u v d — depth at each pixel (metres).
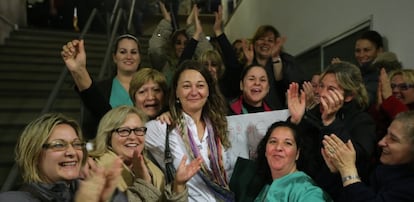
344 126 1.83
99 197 1.32
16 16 7.38
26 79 5.32
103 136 1.73
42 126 1.40
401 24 2.76
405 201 1.48
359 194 1.56
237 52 3.69
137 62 2.68
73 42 2.16
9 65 5.72
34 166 1.38
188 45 3.14
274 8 6.62
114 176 1.35
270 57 3.10
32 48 6.36
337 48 3.97
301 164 1.98
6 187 1.84
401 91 2.22
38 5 8.03
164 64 3.65
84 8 7.70
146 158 1.87
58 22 7.87
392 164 1.60
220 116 2.08
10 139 4.07
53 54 6.22
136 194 1.63
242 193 1.97
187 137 1.93
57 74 5.70
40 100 4.97
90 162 1.51
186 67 2.02
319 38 4.50
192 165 1.70
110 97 2.56
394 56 2.75
